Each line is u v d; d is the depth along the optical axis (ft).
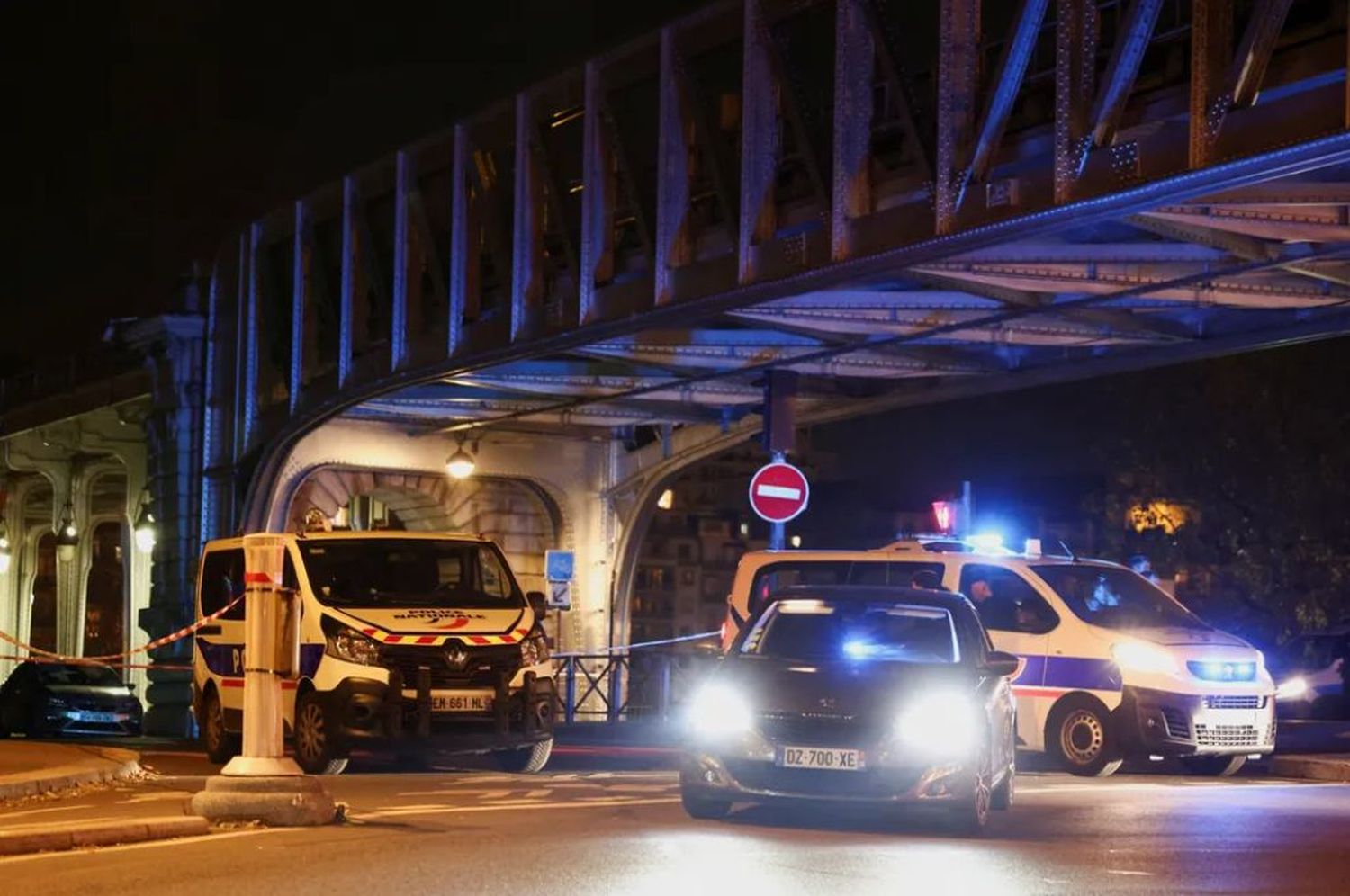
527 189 87.20
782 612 51.29
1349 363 133.69
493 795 55.42
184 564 121.70
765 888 34.27
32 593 190.80
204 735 77.66
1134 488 140.87
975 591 73.72
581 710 113.39
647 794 56.18
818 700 45.98
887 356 86.94
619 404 102.94
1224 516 137.18
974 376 90.43
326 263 113.39
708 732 46.42
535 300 86.74
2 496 171.32
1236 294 70.59
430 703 66.18
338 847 39.68
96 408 139.95
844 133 69.31
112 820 45.34
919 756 44.86
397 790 57.57
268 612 46.11
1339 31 55.72
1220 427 136.46
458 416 106.63
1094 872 37.65
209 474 118.42
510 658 67.92
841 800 45.06
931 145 67.10
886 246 67.05
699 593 268.41
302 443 107.96
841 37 69.36
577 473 116.06
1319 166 51.90
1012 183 61.46
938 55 64.54
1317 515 133.90
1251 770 76.43
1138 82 64.18
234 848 39.55
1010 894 34.01
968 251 63.62
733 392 99.71
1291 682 134.00
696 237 79.10
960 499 91.50
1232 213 59.52
